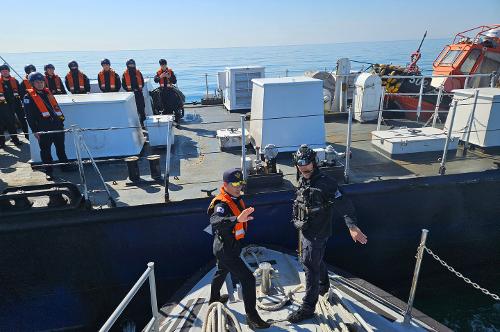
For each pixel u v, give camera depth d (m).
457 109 6.50
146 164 6.17
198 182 5.31
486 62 10.16
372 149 6.59
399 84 9.59
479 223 5.39
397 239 5.28
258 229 4.88
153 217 4.57
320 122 6.29
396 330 3.36
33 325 4.79
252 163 5.15
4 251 4.41
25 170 6.19
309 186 3.05
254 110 6.77
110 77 8.24
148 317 5.06
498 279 5.79
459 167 5.48
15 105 7.64
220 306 3.35
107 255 4.62
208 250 4.82
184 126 8.65
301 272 4.20
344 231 5.17
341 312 3.38
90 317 4.90
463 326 5.16
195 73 49.81
